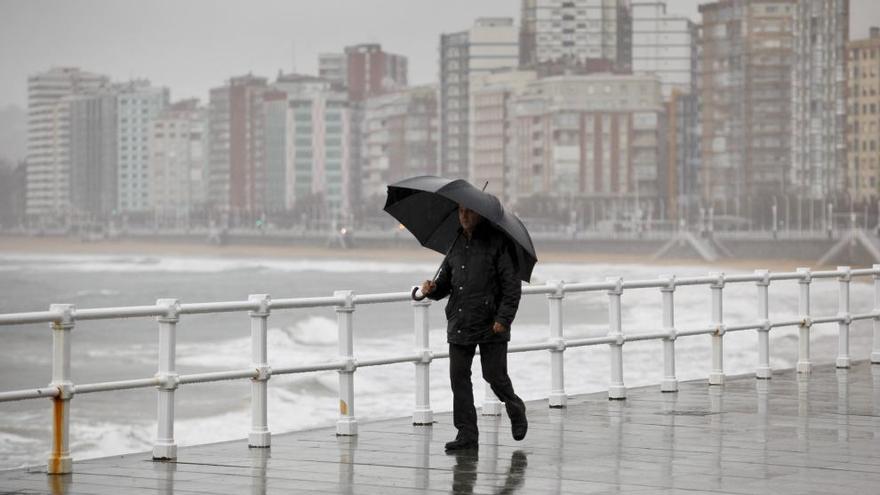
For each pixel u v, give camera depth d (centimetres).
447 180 1722
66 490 1491
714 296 2594
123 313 1642
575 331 9862
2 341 10356
